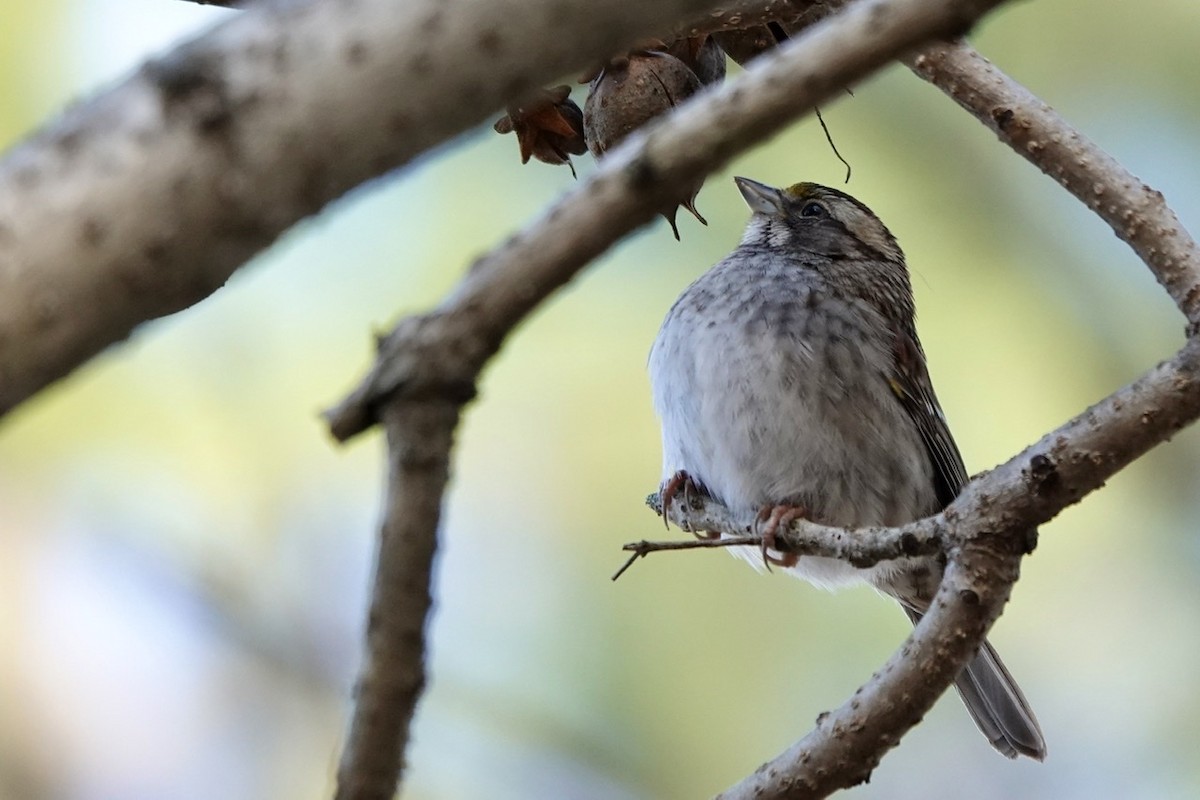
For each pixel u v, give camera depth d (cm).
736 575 1027
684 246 1055
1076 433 541
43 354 276
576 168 1012
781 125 323
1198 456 1077
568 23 294
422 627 354
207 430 1073
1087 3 1052
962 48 637
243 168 281
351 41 287
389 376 334
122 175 277
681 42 597
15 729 1091
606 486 1052
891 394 892
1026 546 554
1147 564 1074
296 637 1120
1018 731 863
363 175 292
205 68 283
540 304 333
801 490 863
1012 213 1059
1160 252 587
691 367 881
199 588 1114
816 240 947
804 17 605
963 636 557
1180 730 1039
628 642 1016
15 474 1076
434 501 341
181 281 283
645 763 991
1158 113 1049
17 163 279
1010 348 1042
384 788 369
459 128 297
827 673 1005
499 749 995
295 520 1105
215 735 1119
